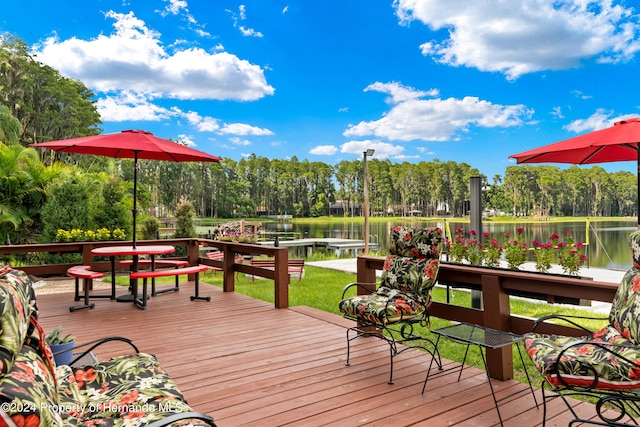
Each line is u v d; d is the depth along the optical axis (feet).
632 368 6.42
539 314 18.92
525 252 11.62
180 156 19.01
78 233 29.99
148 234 37.81
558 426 7.86
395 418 8.18
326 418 8.18
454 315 11.44
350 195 171.22
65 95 111.75
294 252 57.21
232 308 18.21
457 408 8.63
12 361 3.74
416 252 12.16
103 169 84.28
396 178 163.63
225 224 44.47
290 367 11.01
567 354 7.11
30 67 102.94
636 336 7.09
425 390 9.54
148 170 124.88
